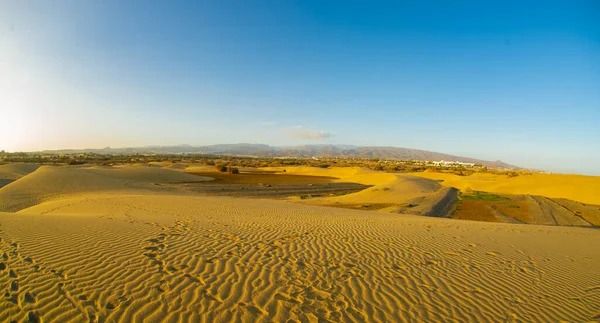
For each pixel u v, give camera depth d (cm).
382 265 707
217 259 683
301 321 451
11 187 2738
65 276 537
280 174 7000
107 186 3139
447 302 535
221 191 3738
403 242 934
